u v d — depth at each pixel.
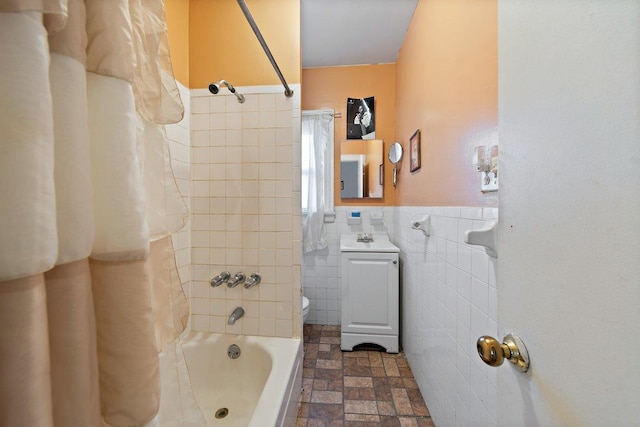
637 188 0.27
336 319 2.46
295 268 1.44
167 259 0.56
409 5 1.71
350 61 2.39
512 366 0.49
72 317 0.33
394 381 1.65
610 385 0.30
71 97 0.32
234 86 1.45
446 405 1.15
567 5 0.36
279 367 1.18
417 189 1.65
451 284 1.10
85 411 0.34
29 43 0.27
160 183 0.54
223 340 1.43
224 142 1.46
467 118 0.97
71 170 0.32
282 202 1.44
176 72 1.37
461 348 1.00
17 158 0.26
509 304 0.50
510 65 0.49
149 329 0.41
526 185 0.45
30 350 0.28
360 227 2.45
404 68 2.05
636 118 0.27
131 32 0.41
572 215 0.35
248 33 1.44
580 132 0.34
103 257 0.37
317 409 1.42
